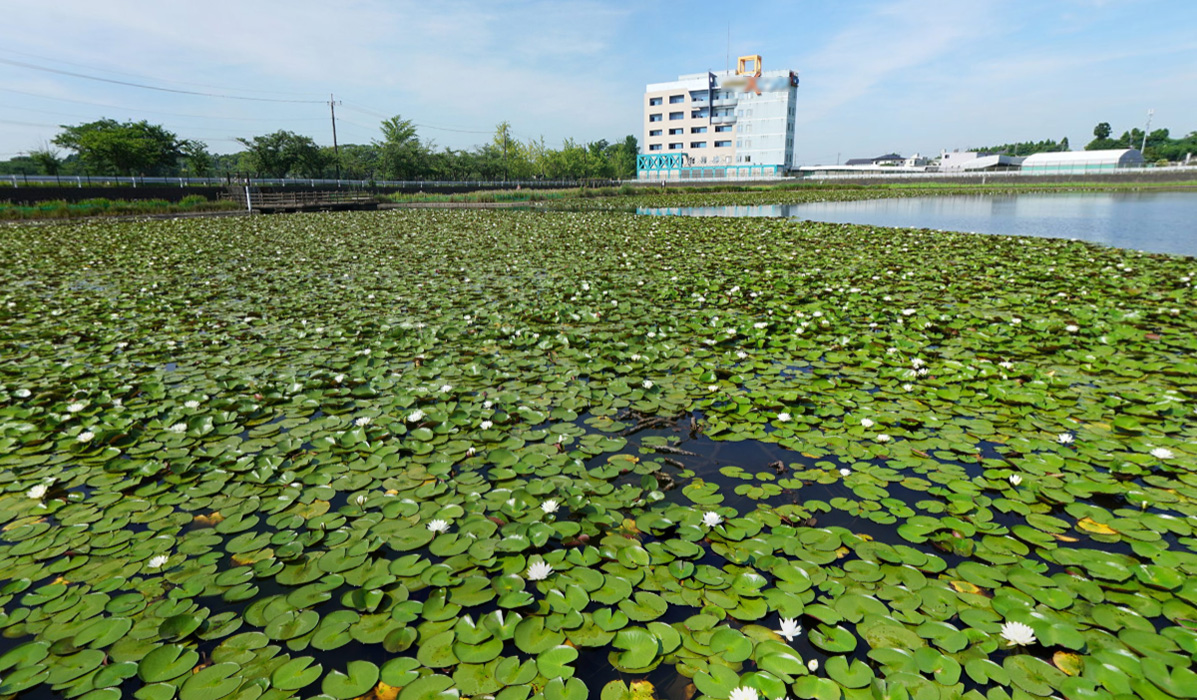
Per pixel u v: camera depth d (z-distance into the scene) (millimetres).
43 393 3150
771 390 3193
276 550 1901
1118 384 3146
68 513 2129
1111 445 2477
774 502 2166
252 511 2145
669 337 4238
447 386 3180
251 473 2385
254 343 4160
